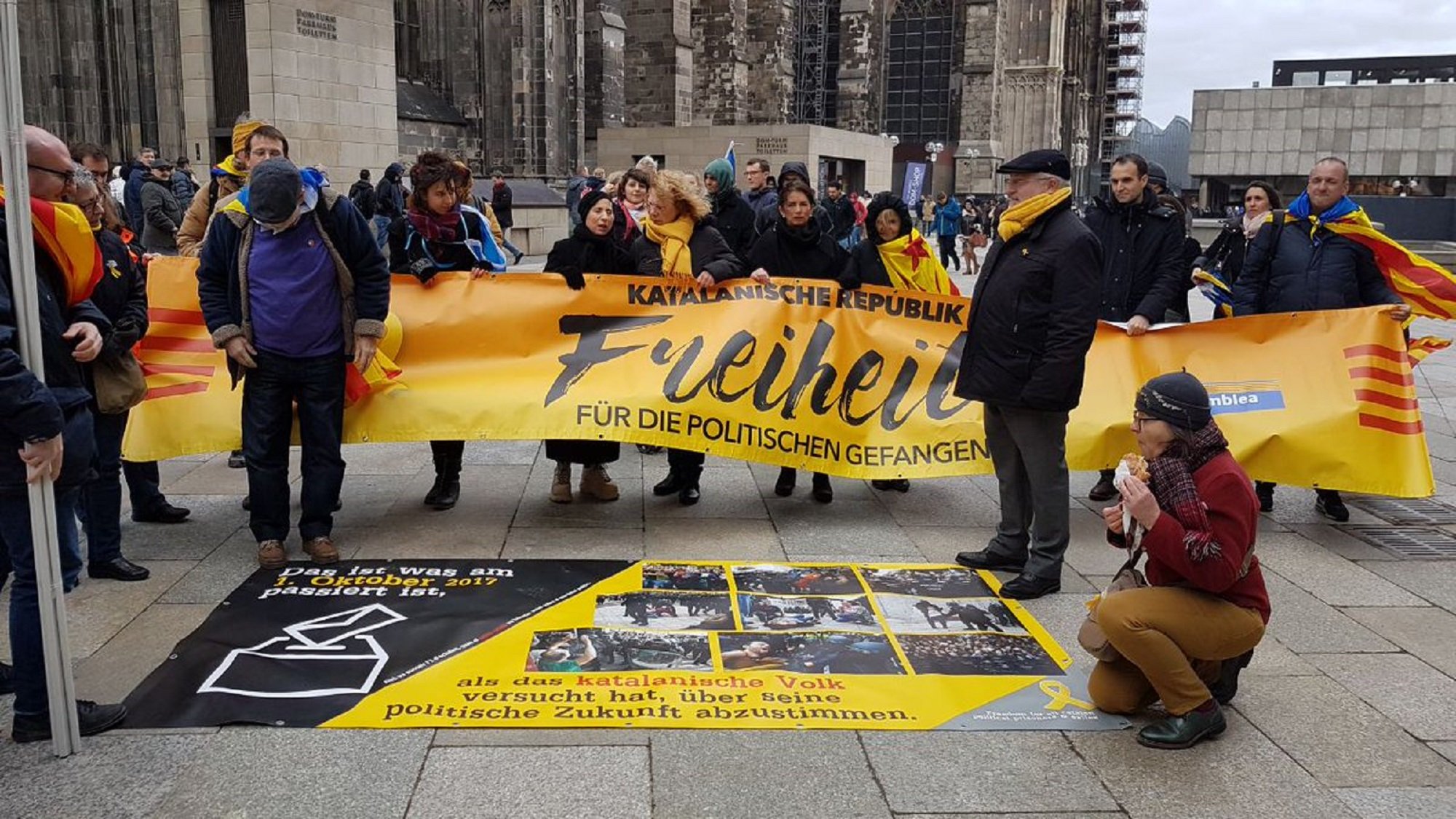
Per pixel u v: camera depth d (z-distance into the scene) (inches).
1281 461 256.1
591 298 259.0
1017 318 203.8
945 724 157.3
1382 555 243.4
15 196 132.3
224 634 181.2
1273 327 264.2
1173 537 147.5
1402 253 263.9
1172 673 151.6
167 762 142.9
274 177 200.1
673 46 1653.5
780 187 272.8
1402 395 251.6
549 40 1325.0
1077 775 145.0
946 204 1127.0
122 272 202.4
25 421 132.6
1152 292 270.5
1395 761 150.6
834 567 221.3
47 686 143.3
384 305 218.8
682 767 143.9
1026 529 220.7
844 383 263.4
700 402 254.8
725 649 178.4
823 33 2439.7
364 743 147.9
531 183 1087.6
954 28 2395.4
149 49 1205.1
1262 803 139.3
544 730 152.3
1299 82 2539.4
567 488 264.8
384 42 697.6
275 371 210.2
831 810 135.0
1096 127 3034.0
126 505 263.7
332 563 216.7
